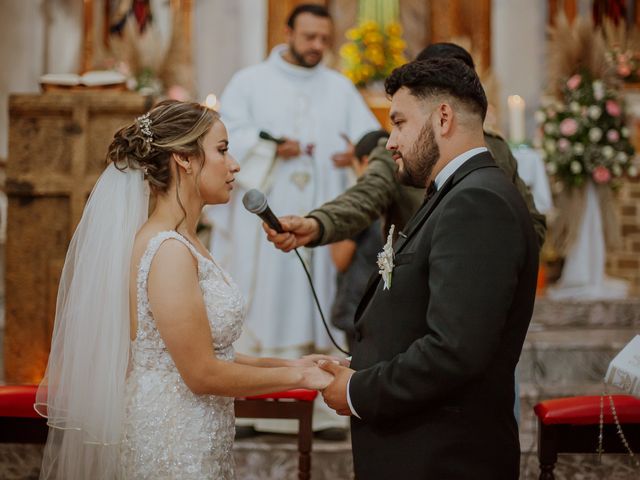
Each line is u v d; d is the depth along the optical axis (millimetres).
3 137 7586
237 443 4273
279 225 2842
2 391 3107
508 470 2150
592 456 3908
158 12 8148
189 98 7527
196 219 2549
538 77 8406
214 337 2428
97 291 2432
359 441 2248
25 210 4762
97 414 2422
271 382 2324
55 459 2576
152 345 2383
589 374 5324
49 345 4762
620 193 7793
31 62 7789
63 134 4730
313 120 4785
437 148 2225
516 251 2025
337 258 4141
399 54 7359
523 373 5316
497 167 2195
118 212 2453
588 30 6883
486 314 1974
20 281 4766
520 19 8477
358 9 8359
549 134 6691
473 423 2119
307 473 3348
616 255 7828
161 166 2465
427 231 2162
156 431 2355
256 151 4609
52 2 8000
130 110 4707
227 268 4738
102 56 7902
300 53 4793
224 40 8344
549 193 6441
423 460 2115
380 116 7148
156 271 2336
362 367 2273
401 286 2193
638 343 2520
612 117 6660
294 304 4582
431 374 2000
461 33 8391
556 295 6723
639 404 2979
